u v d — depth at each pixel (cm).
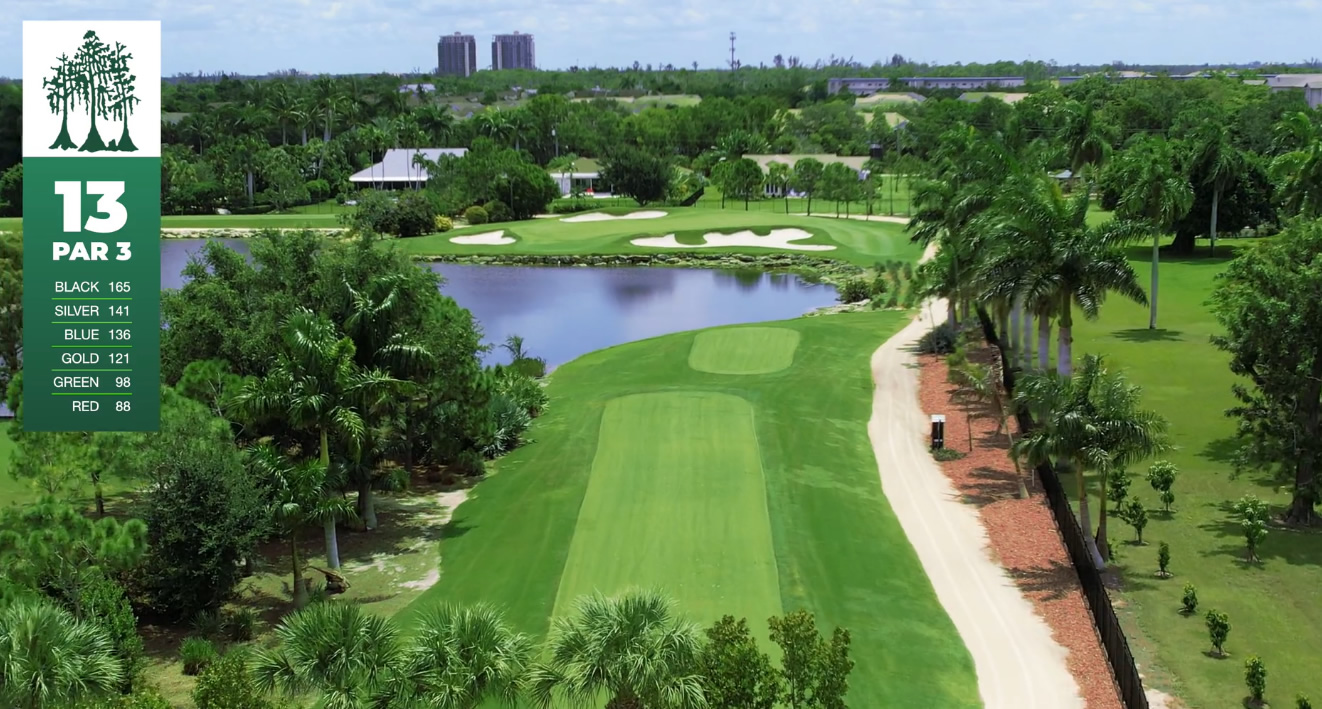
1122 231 4472
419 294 4159
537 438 4906
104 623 2614
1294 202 7600
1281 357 3812
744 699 2125
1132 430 3334
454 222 15212
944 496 4059
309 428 3791
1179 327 6869
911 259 11050
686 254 12112
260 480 3303
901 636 2917
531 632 2977
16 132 15662
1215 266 9094
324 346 3434
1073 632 2931
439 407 4328
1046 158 9031
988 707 2555
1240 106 17350
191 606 3075
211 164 16975
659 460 4500
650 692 2081
